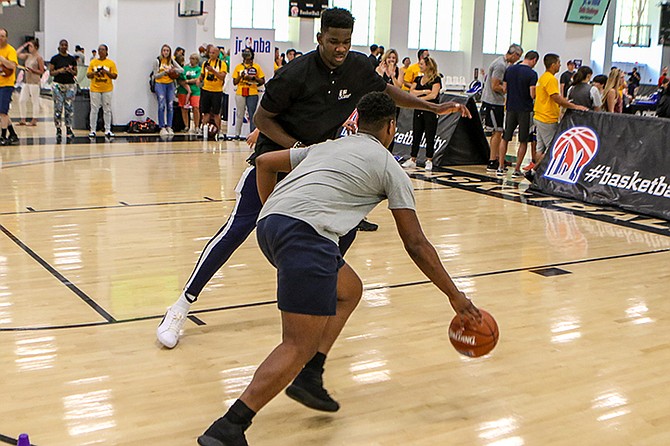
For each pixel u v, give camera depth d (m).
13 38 28.88
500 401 3.41
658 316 4.67
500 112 11.03
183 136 14.36
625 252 6.32
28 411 3.19
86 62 23.02
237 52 14.18
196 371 3.67
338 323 3.19
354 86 3.80
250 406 2.70
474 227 7.17
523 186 9.64
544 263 5.89
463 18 28.78
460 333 3.06
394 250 6.18
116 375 3.60
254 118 3.79
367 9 26.38
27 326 4.21
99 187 8.65
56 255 5.73
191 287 4.01
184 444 2.95
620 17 31.20
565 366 3.83
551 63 9.75
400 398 3.42
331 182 2.82
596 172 8.67
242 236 3.99
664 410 3.34
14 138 12.32
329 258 2.75
